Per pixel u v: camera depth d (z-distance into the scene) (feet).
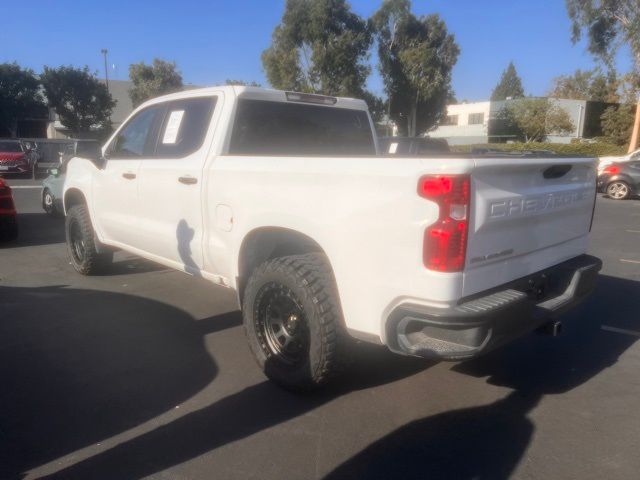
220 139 14.17
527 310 10.33
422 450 10.31
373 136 18.11
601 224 38.83
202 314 17.70
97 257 21.11
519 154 12.01
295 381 12.02
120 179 17.54
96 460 9.84
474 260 9.80
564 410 11.92
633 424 11.37
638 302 19.63
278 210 11.85
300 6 118.62
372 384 13.00
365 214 10.23
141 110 17.57
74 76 143.02
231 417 11.38
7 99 158.30
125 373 13.35
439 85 133.80
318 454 10.12
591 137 151.74
